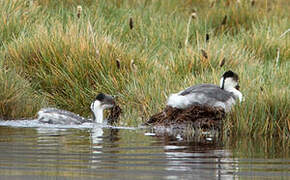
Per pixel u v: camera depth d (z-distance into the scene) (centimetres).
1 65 1593
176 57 1703
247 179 841
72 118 1434
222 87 1441
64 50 1662
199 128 1357
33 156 982
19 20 1867
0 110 1470
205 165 930
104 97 1491
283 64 1722
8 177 826
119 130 1334
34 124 1391
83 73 1614
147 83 1553
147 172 873
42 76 1634
